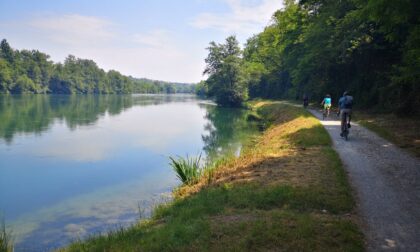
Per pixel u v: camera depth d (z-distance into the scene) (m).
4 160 20.45
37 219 11.56
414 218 6.81
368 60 29.14
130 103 89.38
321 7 37.78
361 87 29.12
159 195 13.45
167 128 35.75
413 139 14.62
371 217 6.88
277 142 17.77
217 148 23.52
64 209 12.45
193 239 6.11
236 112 59.19
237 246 5.68
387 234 6.12
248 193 8.50
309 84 39.19
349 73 32.75
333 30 31.52
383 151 12.87
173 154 22.05
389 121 20.08
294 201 7.74
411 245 5.71
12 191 14.70
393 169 10.38
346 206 7.33
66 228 10.73
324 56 32.72
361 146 13.92
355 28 28.05
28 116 45.28
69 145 25.33
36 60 152.62
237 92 73.12
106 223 10.91
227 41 75.31
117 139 28.30
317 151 13.18
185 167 13.65
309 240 5.75
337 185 8.67
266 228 6.25
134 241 6.59
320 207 7.46
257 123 39.44
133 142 26.80
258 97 83.25
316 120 22.20
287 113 32.38
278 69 69.62
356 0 16.81
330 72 34.84
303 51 41.25
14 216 11.88
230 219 7.02
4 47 142.62
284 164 11.55
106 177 16.70
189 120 44.34
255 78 81.00
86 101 93.50
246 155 15.03
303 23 41.81
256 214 7.19
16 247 9.48
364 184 8.98
